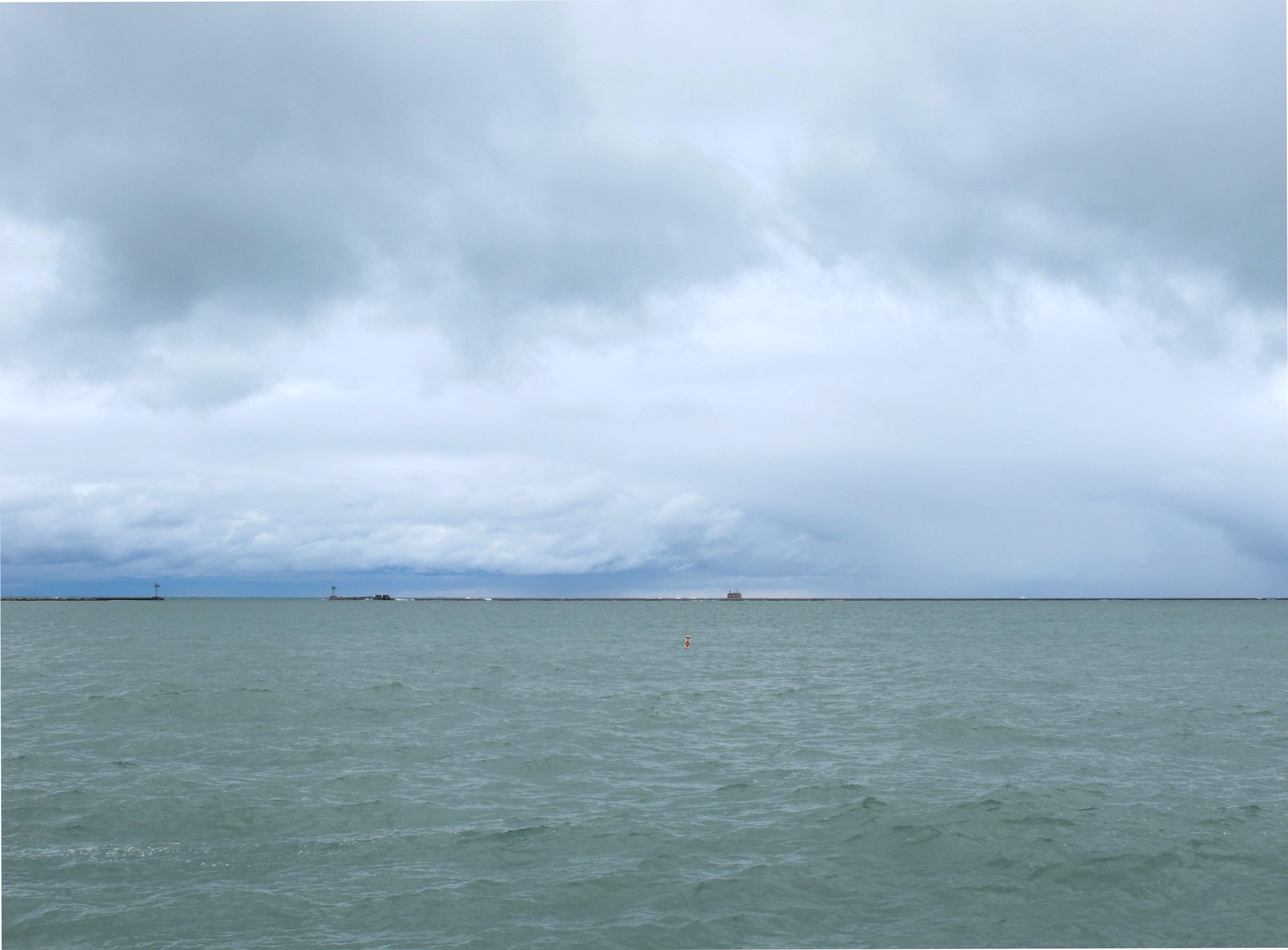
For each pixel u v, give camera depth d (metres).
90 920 15.86
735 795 24.41
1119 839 20.16
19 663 68.50
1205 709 40.75
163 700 43.06
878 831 20.83
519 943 15.02
